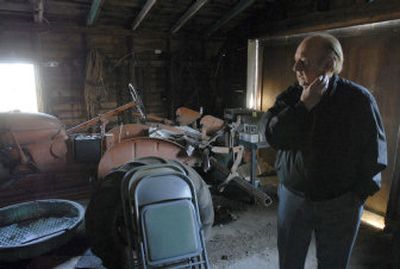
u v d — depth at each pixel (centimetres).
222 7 470
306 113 131
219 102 588
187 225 188
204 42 568
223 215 315
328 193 133
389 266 233
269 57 478
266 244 264
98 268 226
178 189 194
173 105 557
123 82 513
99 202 211
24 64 432
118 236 208
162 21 498
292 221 143
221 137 380
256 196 315
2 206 316
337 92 128
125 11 450
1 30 403
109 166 306
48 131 317
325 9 367
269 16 467
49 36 439
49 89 453
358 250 255
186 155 339
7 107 442
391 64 295
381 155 127
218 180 384
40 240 224
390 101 299
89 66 461
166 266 185
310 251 250
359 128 125
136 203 183
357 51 330
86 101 471
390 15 285
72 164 333
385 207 310
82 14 440
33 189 343
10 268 223
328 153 130
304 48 123
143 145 319
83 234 270
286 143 136
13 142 298
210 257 244
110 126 504
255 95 515
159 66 539
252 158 347
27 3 392
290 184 142
